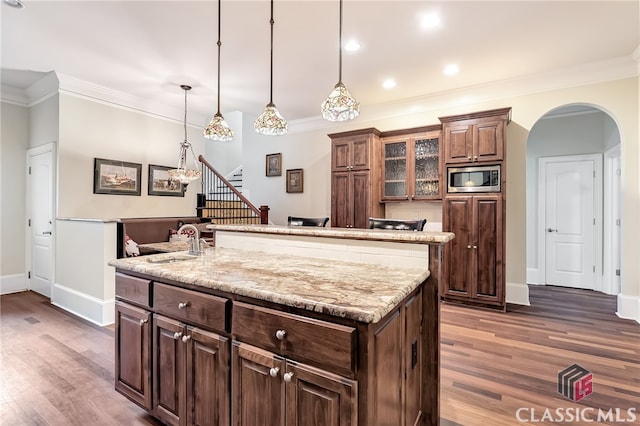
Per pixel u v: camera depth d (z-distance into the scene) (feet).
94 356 8.42
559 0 7.80
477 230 12.28
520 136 12.87
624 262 11.32
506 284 13.07
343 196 15.33
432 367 5.33
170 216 17.43
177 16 8.64
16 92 14.52
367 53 10.58
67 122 13.25
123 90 14.39
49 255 13.78
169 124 17.24
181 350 5.02
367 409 3.36
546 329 10.21
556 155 16.58
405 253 5.57
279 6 8.13
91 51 10.73
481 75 12.34
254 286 4.29
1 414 6.04
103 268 10.85
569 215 16.29
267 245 7.30
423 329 5.38
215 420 4.59
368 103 15.70
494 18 8.57
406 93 14.35
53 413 6.08
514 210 13.05
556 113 16.28
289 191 19.02
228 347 4.47
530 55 10.70
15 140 14.79
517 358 8.25
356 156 14.97
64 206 13.20
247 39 9.80
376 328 3.55
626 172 11.18
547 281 16.81
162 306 5.29
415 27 9.04
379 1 7.88
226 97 15.16
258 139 20.59
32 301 13.34
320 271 5.23
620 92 11.16
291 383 3.82
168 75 12.63
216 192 21.84
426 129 13.79
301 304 3.69
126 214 15.39
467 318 11.19
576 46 10.09
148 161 16.28
